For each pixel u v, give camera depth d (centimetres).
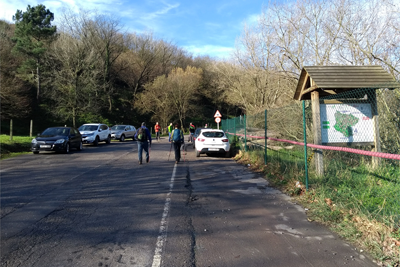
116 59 5362
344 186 608
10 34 4147
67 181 826
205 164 1180
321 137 709
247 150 1333
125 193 689
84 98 3859
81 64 3747
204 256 365
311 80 727
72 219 504
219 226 470
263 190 717
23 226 470
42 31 3631
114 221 494
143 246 394
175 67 6341
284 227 464
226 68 3098
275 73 1988
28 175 919
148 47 5650
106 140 2381
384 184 590
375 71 715
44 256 365
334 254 369
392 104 703
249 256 365
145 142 1191
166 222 489
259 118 1378
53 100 3891
